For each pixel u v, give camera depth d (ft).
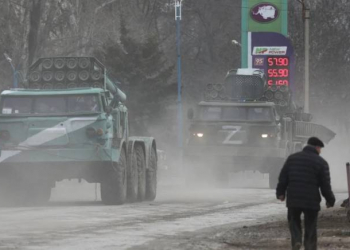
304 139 360.89
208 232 150.92
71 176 216.74
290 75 561.84
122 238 139.85
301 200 114.73
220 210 205.16
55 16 506.89
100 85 222.69
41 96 215.51
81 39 515.09
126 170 223.30
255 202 236.22
